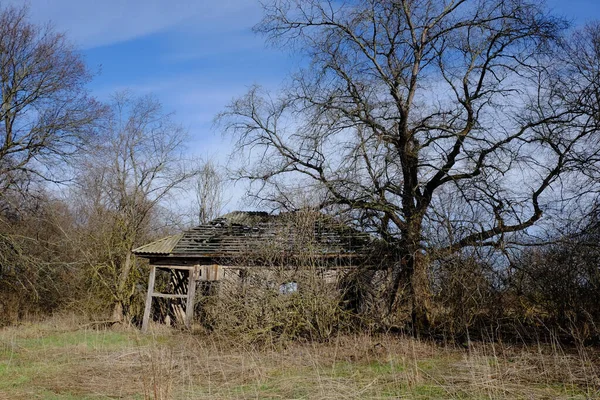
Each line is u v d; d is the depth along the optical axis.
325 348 15.09
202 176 39.50
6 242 24.45
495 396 9.42
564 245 15.79
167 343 17.31
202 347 15.14
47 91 24.53
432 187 18.81
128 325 23.08
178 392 10.16
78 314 25.98
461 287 16.23
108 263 25.61
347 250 18.11
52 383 11.18
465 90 17.73
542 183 16.80
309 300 16.02
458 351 14.71
